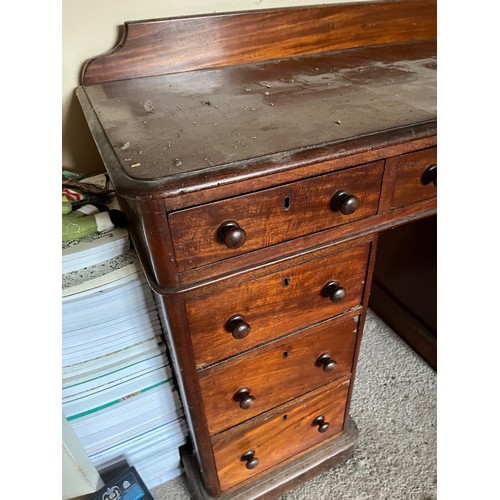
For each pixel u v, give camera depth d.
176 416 0.99
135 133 0.58
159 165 0.48
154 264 0.52
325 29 0.98
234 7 0.92
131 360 0.84
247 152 0.50
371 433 1.18
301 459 1.00
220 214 0.51
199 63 0.89
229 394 0.75
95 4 0.80
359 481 1.07
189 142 0.54
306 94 0.71
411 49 1.02
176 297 0.57
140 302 0.78
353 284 0.74
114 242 0.71
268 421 0.86
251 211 0.52
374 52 1.00
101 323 0.76
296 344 0.76
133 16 0.84
